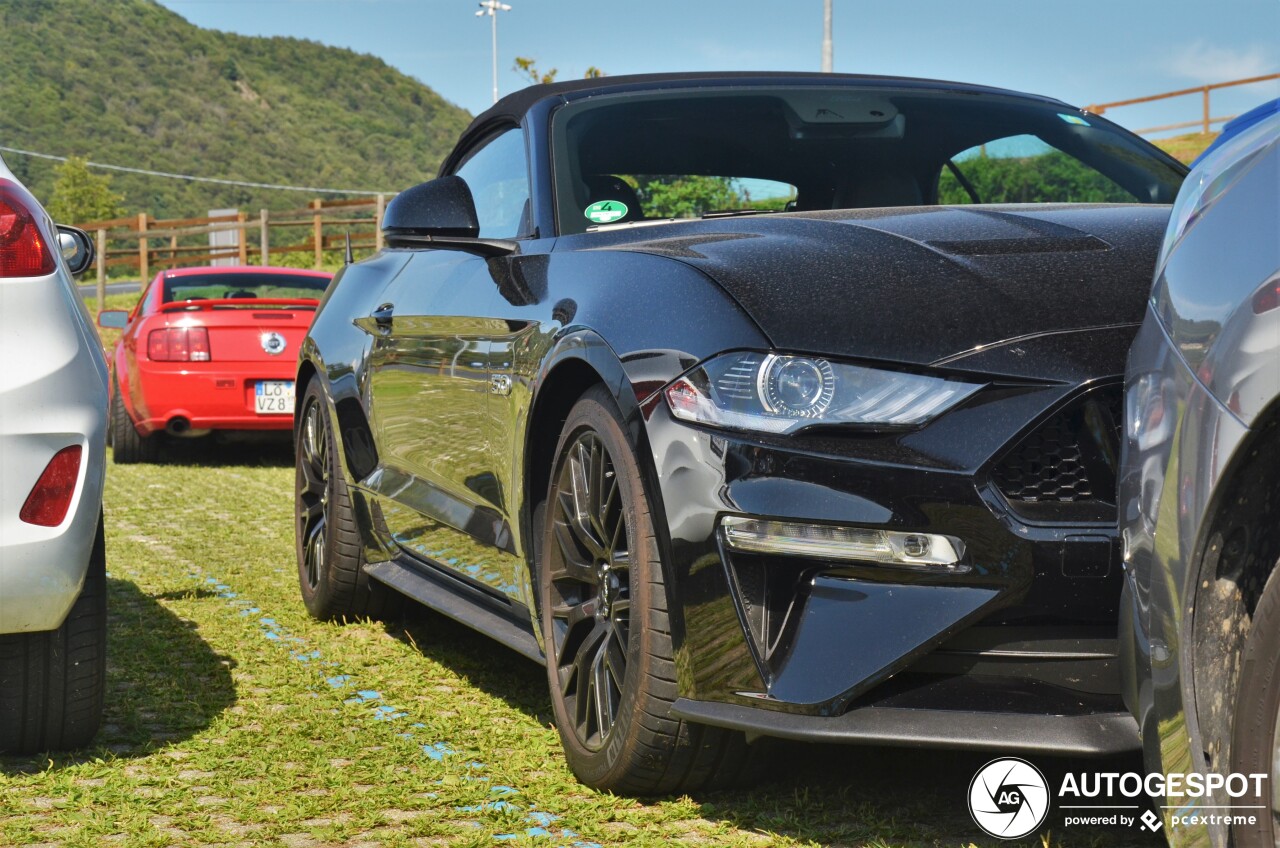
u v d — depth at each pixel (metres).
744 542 2.34
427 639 4.27
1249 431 1.65
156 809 2.67
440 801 2.68
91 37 190.62
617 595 2.66
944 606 2.23
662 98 3.70
